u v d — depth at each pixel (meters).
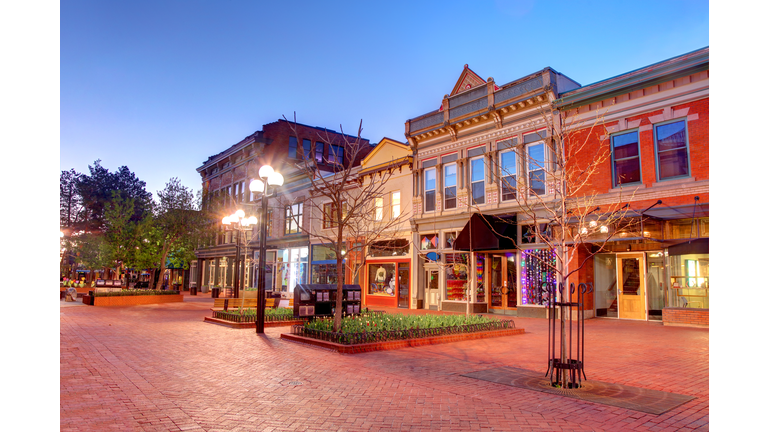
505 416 5.70
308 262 32.00
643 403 6.20
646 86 16.48
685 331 13.98
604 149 17.33
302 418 5.66
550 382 7.37
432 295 23.58
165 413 5.78
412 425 5.40
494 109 20.67
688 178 15.45
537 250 18.95
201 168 48.69
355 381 7.53
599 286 18.48
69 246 34.38
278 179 13.98
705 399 6.46
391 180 26.31
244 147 39.94
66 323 15.27
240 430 5.22
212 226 32.97
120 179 49.12
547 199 18.38
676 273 16.14
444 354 10.10
